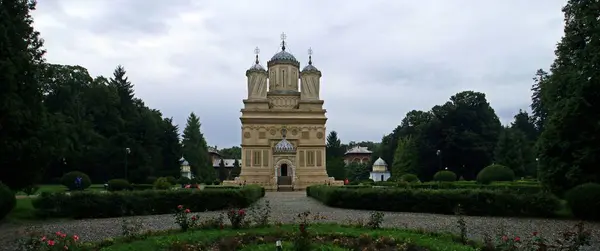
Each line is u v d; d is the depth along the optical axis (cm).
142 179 7588
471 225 2227
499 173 5288
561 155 2852
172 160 9200
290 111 7888
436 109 9069
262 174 7662
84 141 7394
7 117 2655
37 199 2670
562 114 2773
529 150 7806
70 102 7388
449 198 2797
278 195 5403
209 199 3031
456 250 1416
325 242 1538
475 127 8725
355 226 1898
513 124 10188
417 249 1462
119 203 2741
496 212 2689
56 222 2475
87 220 2566
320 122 7850
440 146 8700
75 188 5431
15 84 2697
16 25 2927
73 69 8119
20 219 2550
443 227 2122
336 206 3253
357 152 16225
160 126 9281
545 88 3164
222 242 1566
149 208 2848
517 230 2069
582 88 2700
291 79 8619
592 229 2141
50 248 1295
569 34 2984
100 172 7781
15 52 2791
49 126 3078
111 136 8062
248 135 7750
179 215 1955
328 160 10869
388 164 11681
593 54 2683
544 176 2925
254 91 8294
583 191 2502
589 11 2816
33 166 2931
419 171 8800
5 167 2836
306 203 3775
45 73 3262
